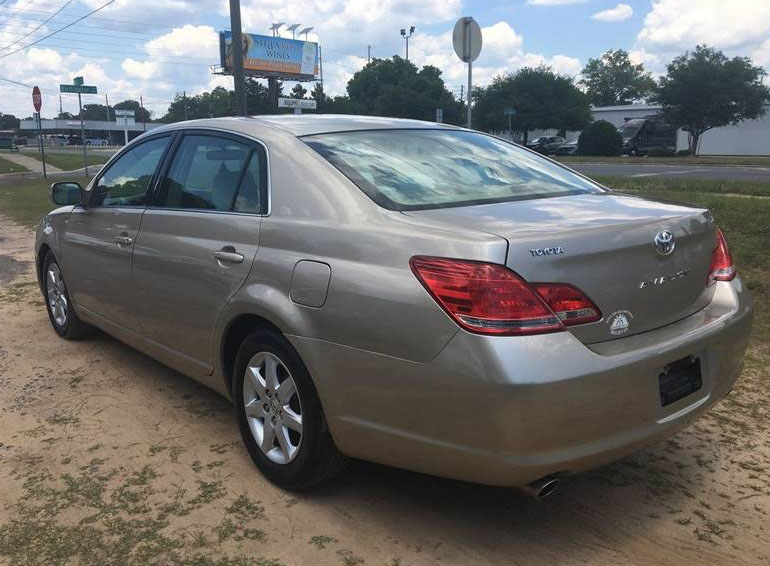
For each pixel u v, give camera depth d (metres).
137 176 4.17
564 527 2.80
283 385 2.98
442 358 2.33
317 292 2.71
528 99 52.81
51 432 3.67
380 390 2.53
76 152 61.12
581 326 2.38
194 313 3.45
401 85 68.50
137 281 3.91
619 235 2.51
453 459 2.40
